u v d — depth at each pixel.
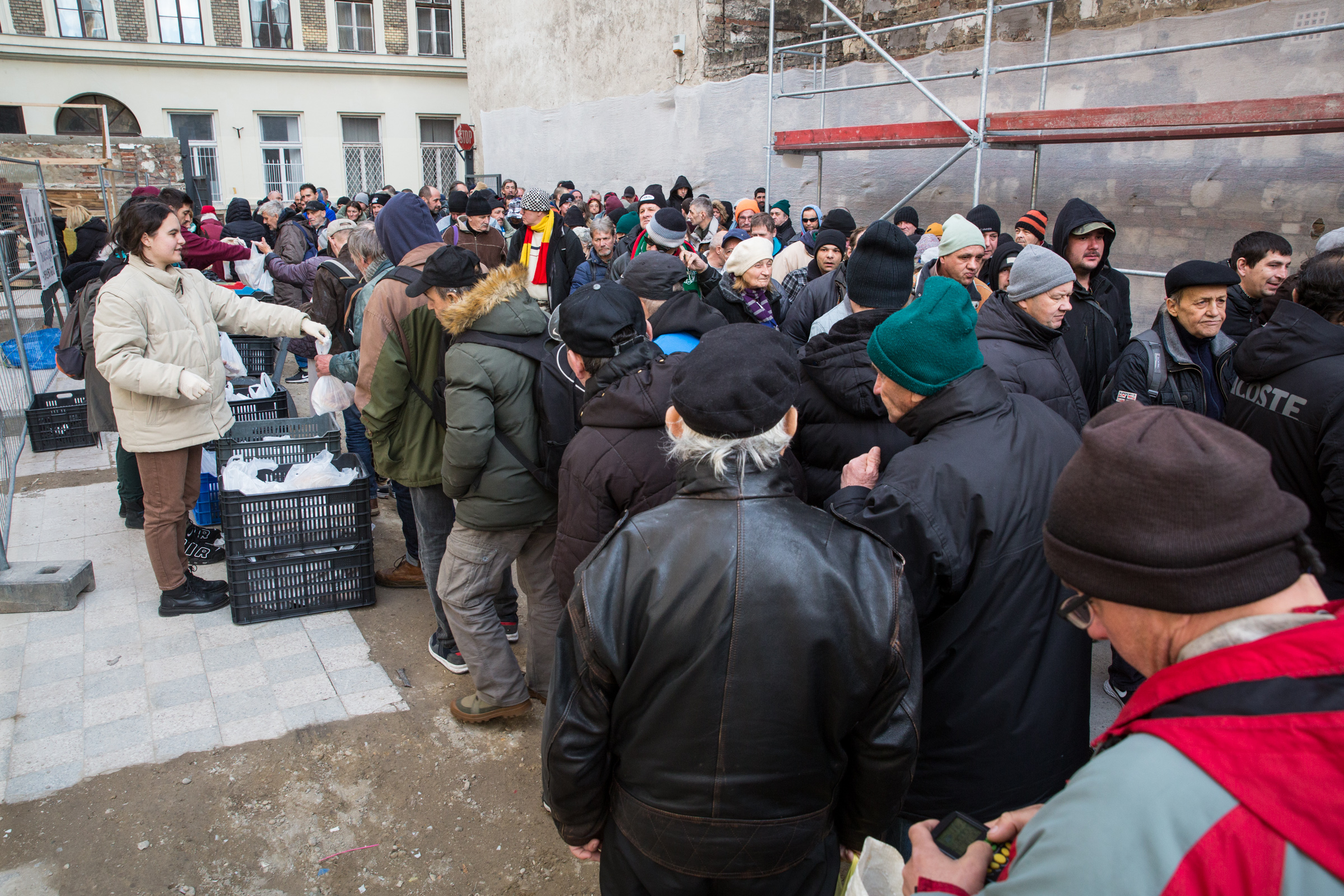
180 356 3.45
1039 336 2.67
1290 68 5.85
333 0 22.69
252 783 2.74
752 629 1.32
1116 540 0.87
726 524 1.36
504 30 17.48
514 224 10.56
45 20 20.36
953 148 8.28
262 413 5.16
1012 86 7.84
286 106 22.83
